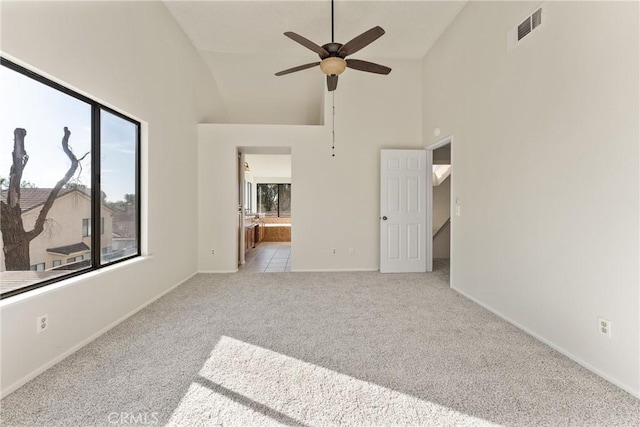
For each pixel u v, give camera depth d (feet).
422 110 15.96
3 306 5.43
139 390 5.63
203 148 15.25
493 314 9.60
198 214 15.29
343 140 15.83
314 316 9.41
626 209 5.63
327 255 15.88
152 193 10.80
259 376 6.13
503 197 9.30
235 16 12.23
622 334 5.71
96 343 7.50
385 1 11.32
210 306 10.30
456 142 12.29
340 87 15.83
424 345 7.48
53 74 6.49
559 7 7.13
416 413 5.09
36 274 6.51
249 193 31.76
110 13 8.36
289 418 4.98
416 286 12.89
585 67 6.45
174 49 12.50
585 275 6.49
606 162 5.99
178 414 5.03
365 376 6.14
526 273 8.30
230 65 16.42
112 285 8.53
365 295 11.61
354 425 4.83
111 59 8.42
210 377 6.07
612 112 5.86
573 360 6.75
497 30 9.54
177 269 12.92
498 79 9.52
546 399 5.41
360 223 15.94
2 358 5.45
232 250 15.48
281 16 12.21
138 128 10.30
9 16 5.56
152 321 8.95
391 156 15.49
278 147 15.85
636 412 5.07
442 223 21.27
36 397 5.41
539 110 7.80
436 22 12.65
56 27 6.55
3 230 5.82
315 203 15.78
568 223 6.92
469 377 6.10
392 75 15.94
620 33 5.69
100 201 8.48
